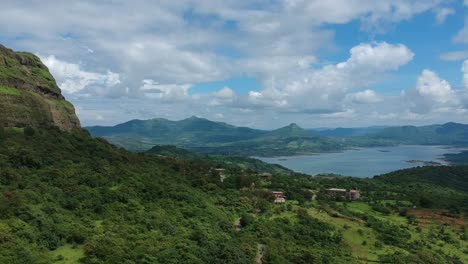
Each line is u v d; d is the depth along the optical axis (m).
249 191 184.25
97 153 162.88
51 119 178.12
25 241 84.50
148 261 88.81
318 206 188.38
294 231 140.25
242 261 103.06
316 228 148.38
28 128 158.75
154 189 136.00
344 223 162.88
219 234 117.19
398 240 156.12
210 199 154.25
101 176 131.75
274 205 170.88
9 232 84.88
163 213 119.75
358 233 154.12
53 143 157.12
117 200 119.12
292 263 114.00
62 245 89.62
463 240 178.62
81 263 83.50
